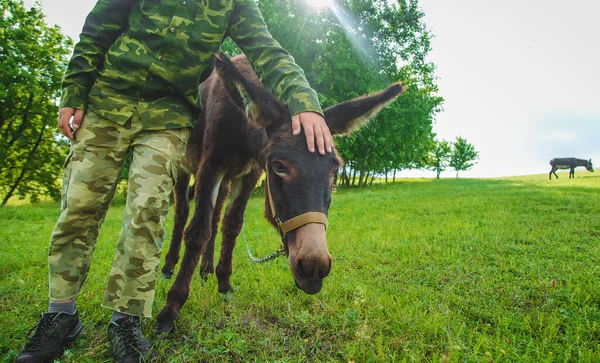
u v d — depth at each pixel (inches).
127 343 70.0
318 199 68.3
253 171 128.0
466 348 76.7
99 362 72.8
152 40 76.0
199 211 103.0
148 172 73.0
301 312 94.3
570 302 102.3
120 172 78.8
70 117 74.3
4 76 686.5
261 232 239.8
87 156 74.2
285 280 125.2
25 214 406.6
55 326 72.7
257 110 80.5
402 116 800.3
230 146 110.7
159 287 121.6
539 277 123.7
